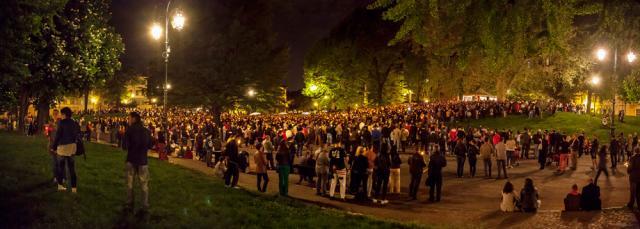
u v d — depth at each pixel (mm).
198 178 18609
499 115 55188
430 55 65125
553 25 10984
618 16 11930
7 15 14547
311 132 35500
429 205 17281
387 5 11781
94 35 30312
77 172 14906
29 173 13727
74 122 11875
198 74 45344
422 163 18672
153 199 12664
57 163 12172
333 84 86125
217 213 12227
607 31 12828
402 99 89625
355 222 12453
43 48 25328
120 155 22719
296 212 13398
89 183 13430
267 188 19750
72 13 28719
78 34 29203
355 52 84188
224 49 46531
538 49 11469
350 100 86062
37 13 16172
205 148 28094
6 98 24984
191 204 12836
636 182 14523
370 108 76375
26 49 16812
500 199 18516
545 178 24344
